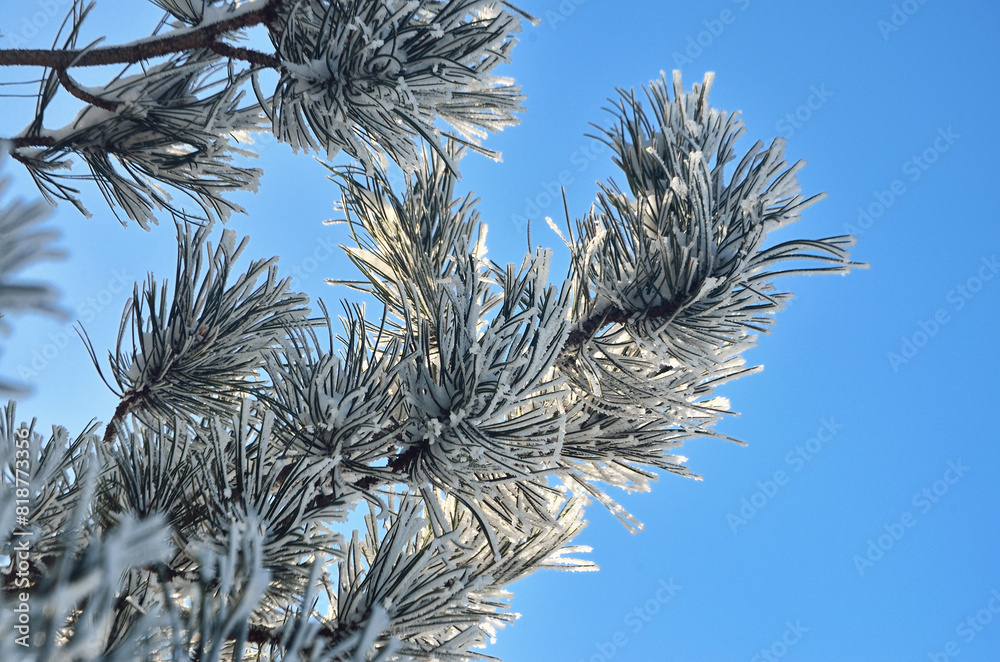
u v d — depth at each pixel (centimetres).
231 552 126
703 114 193
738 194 187
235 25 180
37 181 180
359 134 182
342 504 171
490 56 181
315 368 174
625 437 182
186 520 169
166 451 171
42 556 163
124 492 169
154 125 182
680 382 185
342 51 179
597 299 185
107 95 180
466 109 184
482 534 180
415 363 176
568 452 182
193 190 184
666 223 186
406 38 179
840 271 183
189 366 182
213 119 184
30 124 179
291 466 172
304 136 182
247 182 185
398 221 183
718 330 183
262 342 184
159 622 124
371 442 175
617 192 187
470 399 174
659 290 184
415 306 181
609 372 182
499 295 185
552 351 174
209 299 183
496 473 176
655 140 192
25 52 177
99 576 97
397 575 170
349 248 185
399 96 178
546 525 176
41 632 105
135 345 181
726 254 186
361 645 126
